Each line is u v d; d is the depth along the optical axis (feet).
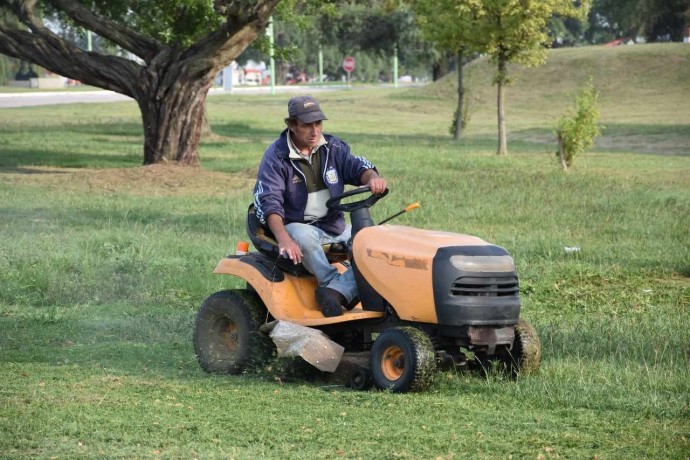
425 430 32.09
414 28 369.71
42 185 114.83
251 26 123.65
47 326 51.26
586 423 33.19
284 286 40.52
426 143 190.49
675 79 300.61
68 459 28.55
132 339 48.96
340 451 29.63
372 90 433.07
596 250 75.10
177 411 34.22
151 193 109.50
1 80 559.79
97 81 127.13
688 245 77.71
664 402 35.65
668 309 56.59
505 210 95.91
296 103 39.75
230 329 42.70
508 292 37.45
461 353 39.93
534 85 319.06
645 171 137.08
